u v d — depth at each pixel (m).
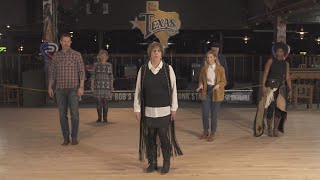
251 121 9.59
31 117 10.19
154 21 15.16
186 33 19.30
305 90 12.00
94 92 9.39
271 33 20.52
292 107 11.96
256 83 12.67
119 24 17.12
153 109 5.36
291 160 6.27
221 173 5.62
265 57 14.86
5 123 9.38
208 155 6.54
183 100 13.41
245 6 17.27
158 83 5.32
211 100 7.56
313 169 5.82
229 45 20.75
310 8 11.33
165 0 17.20
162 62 5.40
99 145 7.21
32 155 6.57
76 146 7.15
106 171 5.73
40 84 12.67
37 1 17.23
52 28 12.95
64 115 7.15
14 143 7.41
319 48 20.81
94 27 17.06
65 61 6.98
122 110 11.27
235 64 15.26
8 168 5.88
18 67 14.43
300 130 8.51
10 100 13.30
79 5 16.84
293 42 21.34
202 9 17.33
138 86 5.44
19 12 17.28
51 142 7.48
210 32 19.17
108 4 17.06
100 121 9.48
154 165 5.68
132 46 19.39
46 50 12.71
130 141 7.50
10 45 18.34
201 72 7.63
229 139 7.68
